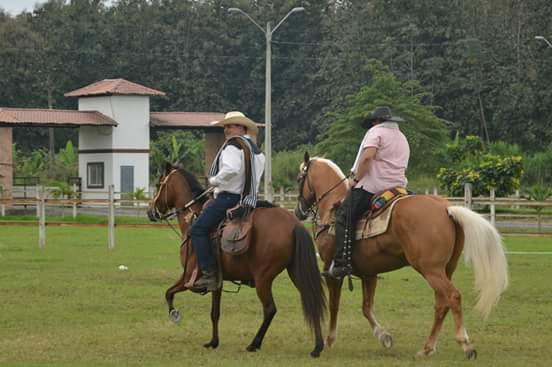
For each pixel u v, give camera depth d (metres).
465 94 66.38
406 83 60.06
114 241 25.89
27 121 43.59
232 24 79.81
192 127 48.91
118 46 77.56
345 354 10.91
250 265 10.88
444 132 52.56
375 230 10.84
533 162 52.16
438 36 67.38
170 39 77.38
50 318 13.40
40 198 25.00
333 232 11.45
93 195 48.56
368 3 69.94
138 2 80.00
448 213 10.48
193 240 11.05
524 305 14.84
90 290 16.20
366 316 11.58
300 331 12.45
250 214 10.91
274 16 79.31
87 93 48.34
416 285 16.98
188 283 11.17
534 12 64.38
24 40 74.69
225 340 11.80
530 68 63.09
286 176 57.12
